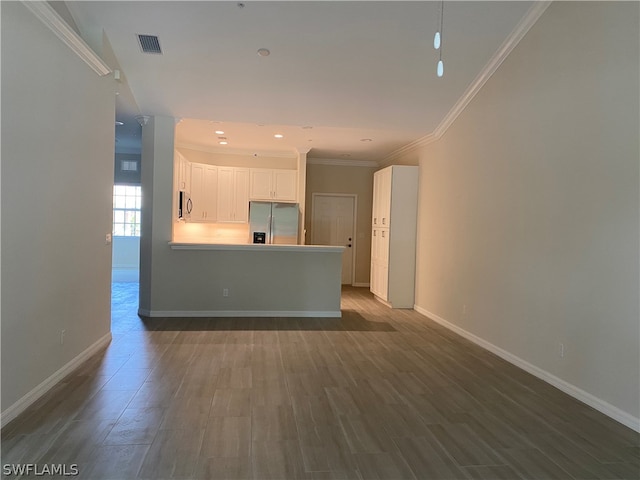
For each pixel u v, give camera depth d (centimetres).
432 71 417
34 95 254
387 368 354
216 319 515
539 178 344
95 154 350
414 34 364
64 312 304
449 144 516
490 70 410
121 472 194
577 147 302
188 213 629
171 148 516
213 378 318
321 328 489
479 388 314
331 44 376
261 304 542
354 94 458
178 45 377
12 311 238
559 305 319
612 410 268
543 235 338
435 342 441
